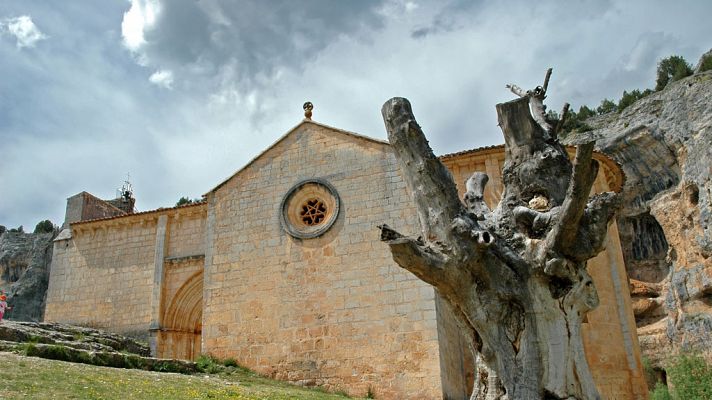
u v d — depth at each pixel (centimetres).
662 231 5219
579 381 798
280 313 2241
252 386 1852
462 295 845
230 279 2359
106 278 3075
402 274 2158
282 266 2309
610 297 2456
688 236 4497
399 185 2288
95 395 1207
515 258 841
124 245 3114
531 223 873
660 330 4638
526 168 909
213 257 2419
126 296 2998
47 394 1138
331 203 2356
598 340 2348
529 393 784
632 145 5081
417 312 2092
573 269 827
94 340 2200
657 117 5516
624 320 2434
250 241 2392
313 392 1955
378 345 2089
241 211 2458
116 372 1531
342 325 2153
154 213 3088
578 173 757
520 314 828
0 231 7125
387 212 2261
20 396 1085
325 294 2216
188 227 3030
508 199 916
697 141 4469
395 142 885
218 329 2294
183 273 2927
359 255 2231
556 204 884
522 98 934
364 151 2386
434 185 858
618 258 2545
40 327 2195
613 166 2680
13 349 1585
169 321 2872
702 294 4291
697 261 4362
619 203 864
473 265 834
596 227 841
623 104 7275
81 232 3228
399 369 2039
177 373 1836
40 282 5759
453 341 2270
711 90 4600
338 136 2447
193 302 2906
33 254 5928
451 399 2059
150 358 1847
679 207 4656
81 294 3086
